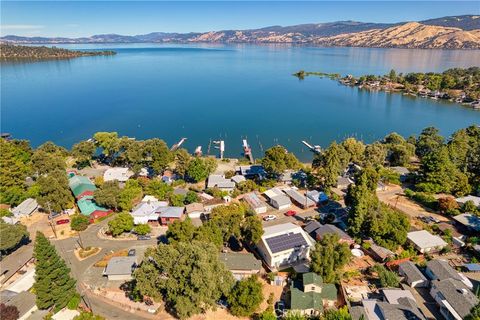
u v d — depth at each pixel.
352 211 78.31
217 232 70.44
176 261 55.25
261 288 58.34
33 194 99.31
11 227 72.75
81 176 110.38
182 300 53.06
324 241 64.81
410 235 76.38
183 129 189.50
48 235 82.12
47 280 55.41
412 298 57.84
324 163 111.69
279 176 115.31
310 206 96.44
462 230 81.00
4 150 104.50
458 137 134.62
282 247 70.50
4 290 61.41
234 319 56.78
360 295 60.69
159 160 112.19
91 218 88.38
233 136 178.25
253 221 72.62
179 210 89.88
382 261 70.88
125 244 78.62
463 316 52.75
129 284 65.25
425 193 100.62
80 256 73.56
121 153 131.25
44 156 113.69
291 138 176.00
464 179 99.19
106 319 56.62
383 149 125.69
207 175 114.62
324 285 61.16
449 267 64.50
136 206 93.44
